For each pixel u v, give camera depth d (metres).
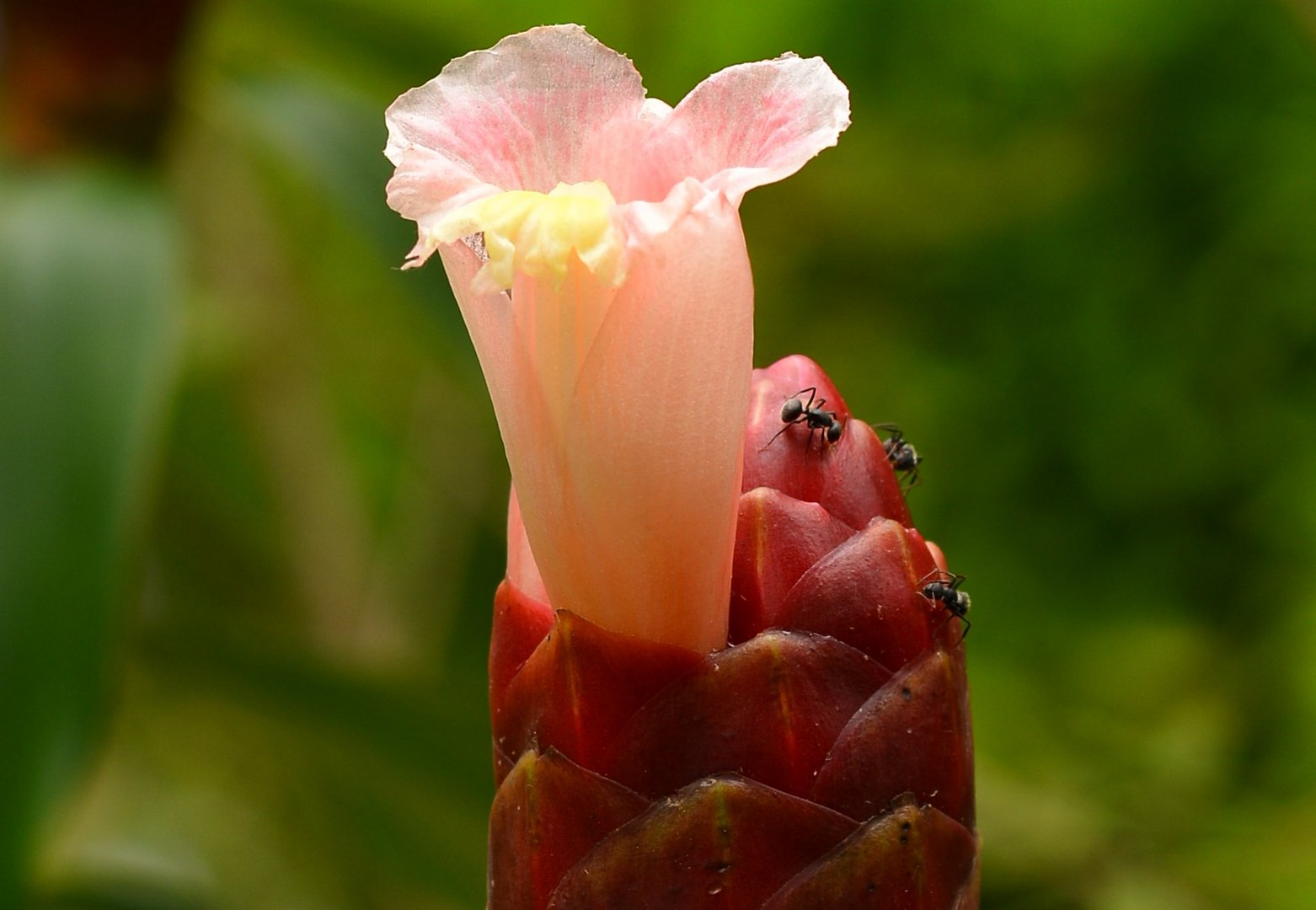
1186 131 0.90
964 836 0.38
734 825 0.37
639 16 0.88
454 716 0.63
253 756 0.77
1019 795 0.82
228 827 0.81
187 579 0.85
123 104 0.62
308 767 0.69
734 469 0.37
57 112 0.61
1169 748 0.86
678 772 0.37
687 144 0.38
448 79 0.38
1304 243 0.90
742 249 0.37
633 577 0.37
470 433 0.87
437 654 0.85
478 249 0.38
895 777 0.38
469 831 0.65
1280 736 0.88
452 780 0.64
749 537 0.38
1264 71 0.88
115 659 0.50
